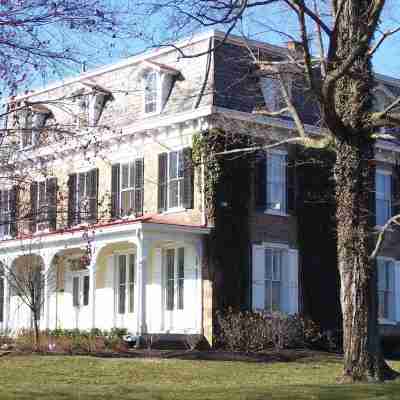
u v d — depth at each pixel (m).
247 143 32.66
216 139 32.06
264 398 16.91
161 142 34.09
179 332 32.50
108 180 36.03
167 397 17.03
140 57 35.66
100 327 34.38
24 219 16.19
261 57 29.20
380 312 37.00
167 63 34.62
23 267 34.62
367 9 19.53
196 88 33.06
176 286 33.00
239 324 31.23
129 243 32.84
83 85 35.78
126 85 35.91
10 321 37.69
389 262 37.62
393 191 38.00
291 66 23.03
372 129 20.64
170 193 33.56
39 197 16.48
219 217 32.25
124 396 17.05
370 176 20.81
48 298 36.31
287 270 34.00
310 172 34.97
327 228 35.19
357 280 20.47
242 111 32.56
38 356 26.92
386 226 20.09
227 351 30.09
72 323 36.47
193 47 33.72
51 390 18.20
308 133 33.94
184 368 24.83
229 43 32.88
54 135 16.58
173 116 33.09
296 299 34.00
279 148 34.03
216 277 31.91
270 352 29.94
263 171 33.53
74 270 36.19
